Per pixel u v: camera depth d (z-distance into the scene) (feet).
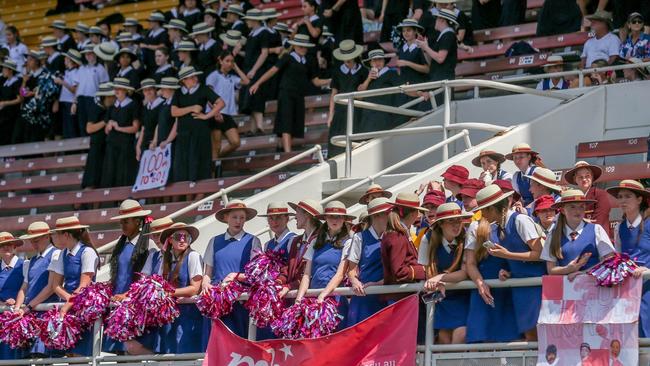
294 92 134.10
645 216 74.79
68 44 169.89
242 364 82.12
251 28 143.64
